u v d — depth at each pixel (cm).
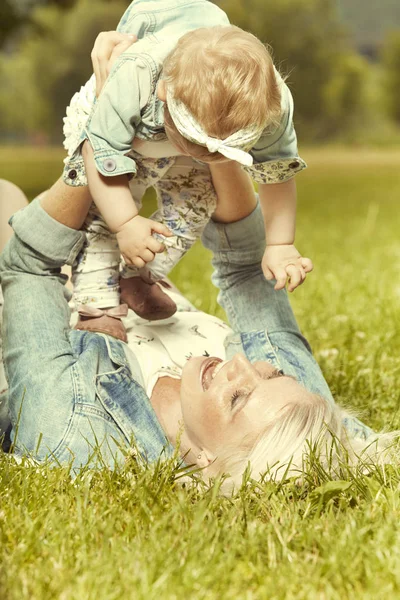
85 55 7156
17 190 394
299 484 263
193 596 204
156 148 284
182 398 275
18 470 267
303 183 2692
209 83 244
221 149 248
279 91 259
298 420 263
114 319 311
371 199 1938
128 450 275
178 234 304
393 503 250
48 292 309
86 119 294
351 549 222
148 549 222
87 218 304
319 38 7188
